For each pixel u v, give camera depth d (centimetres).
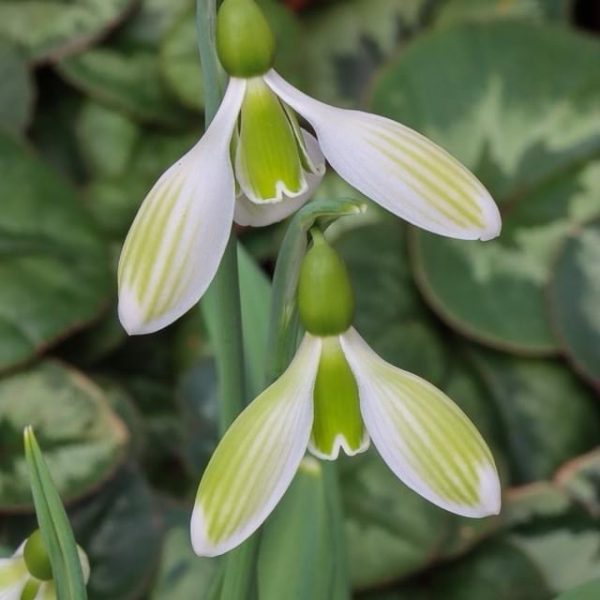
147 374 63
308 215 30
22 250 57
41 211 59
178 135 67
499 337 58
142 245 28
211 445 55
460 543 53
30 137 67
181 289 28
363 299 59
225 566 34
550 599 54
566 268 57
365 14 68
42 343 54
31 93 63
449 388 58
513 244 61
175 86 63
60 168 67
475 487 29
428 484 29
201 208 28
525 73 63
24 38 65
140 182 66
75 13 65
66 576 32
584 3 78
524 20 63
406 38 68
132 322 28
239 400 32
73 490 53
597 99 63
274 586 37
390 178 29
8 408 54
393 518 54
